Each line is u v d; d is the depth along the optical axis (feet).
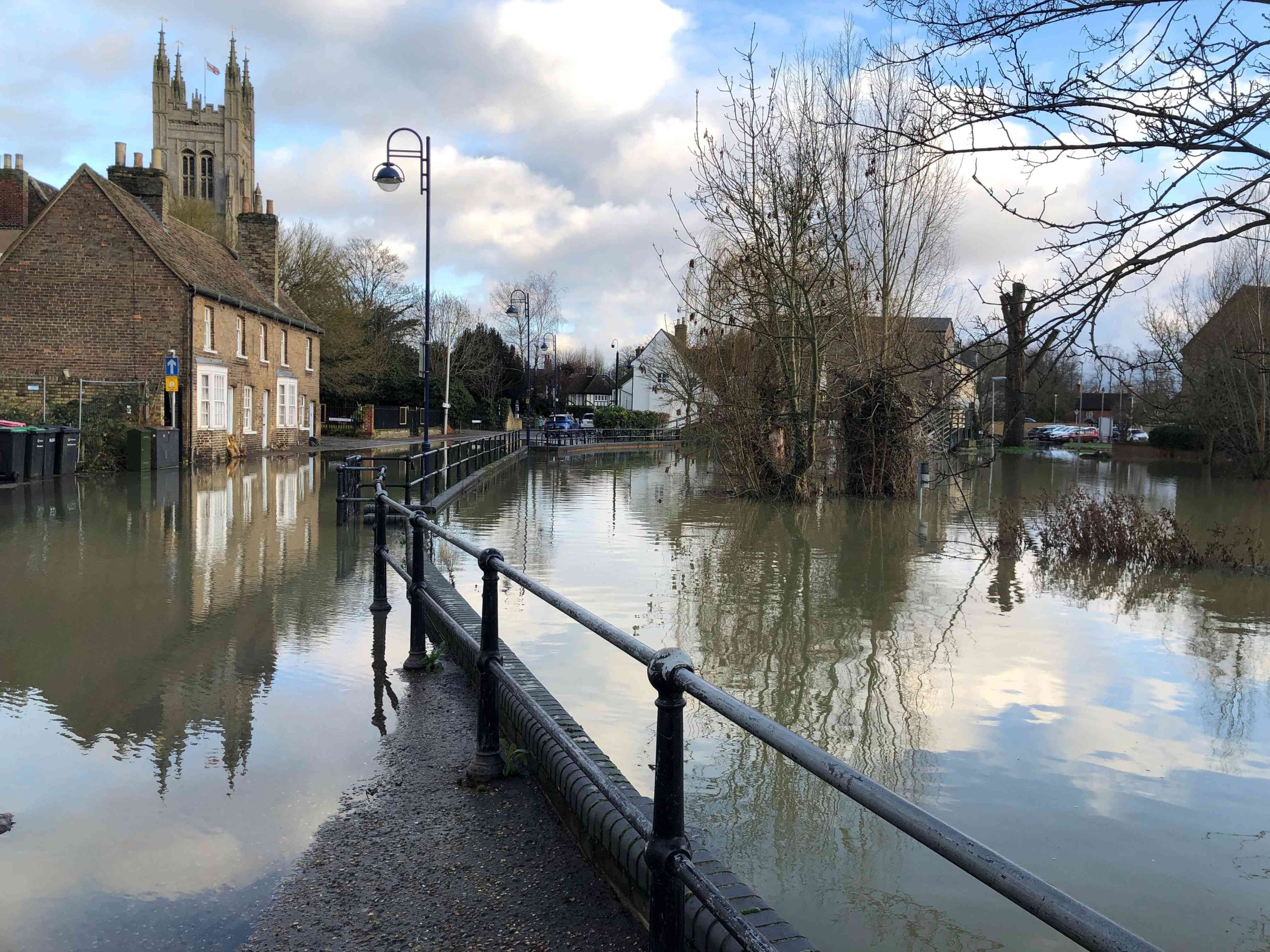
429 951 9.41
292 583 31.42
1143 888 13.09
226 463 93.66
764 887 12.85
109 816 12.80
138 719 17.04
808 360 69.51
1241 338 91.04
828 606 31.71
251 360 105.19
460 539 15.48
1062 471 122.72
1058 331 14.42
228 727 16.61
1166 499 81.66
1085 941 3.87
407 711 17.52
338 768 14.61
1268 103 12.28
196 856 11.58
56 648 22.38
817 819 15.05
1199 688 22.86
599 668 22.56
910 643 26.96
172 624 25.11
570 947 9.45
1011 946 11.35
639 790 15.08
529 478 94.38
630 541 47.01
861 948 11.32
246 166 293.23
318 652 22.12
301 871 11.17
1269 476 104.12
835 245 64.49
